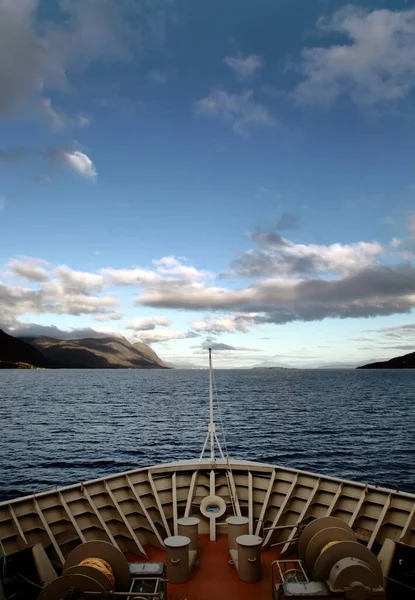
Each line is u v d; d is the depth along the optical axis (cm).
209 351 1639
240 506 1358
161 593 841
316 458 4491
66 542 1127
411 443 5262
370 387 17388
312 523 978
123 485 1364
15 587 971
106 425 6962
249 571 1009
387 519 1153
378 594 767
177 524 1241
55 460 4462
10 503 1141
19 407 9919
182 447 5153
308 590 782
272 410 9094
